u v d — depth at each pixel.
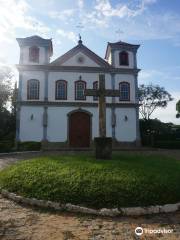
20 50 26.38
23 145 21.66
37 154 17.72
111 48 27.36
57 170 7.64
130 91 26.69
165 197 6.28
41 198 6.33
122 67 27.08
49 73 26.14
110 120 25.86
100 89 10.59
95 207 5.88
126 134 25.84
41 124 25.19
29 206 6.21
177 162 10.63
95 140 10.00
